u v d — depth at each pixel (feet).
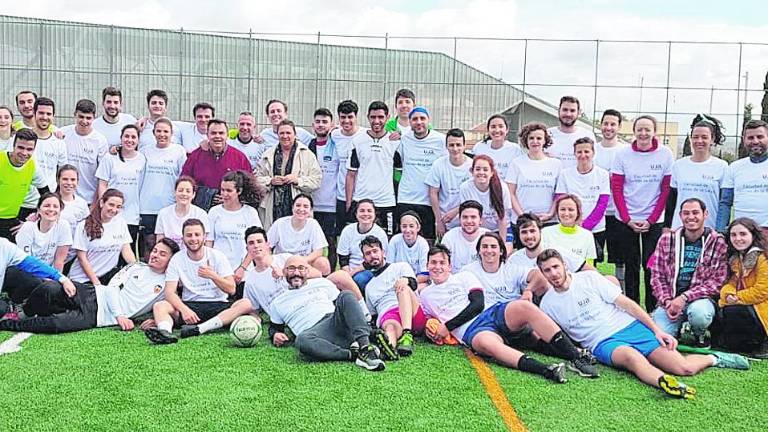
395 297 20.93
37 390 15.55
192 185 24.12
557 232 21.99
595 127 75.77
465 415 14.38
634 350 17.16
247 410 14.48
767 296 18.90
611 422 14.14
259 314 23.47
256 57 79.51
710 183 22.85
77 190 26.81
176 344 19.62
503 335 19.06
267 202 27.04
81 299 21.50
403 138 26.58
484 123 79.05
